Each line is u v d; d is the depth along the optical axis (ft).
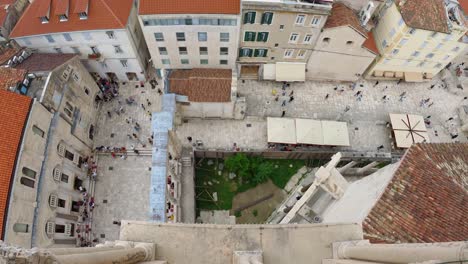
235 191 154.30
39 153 113.29
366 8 144.05
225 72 152.66
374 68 170.81
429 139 166.91
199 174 155.84
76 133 136.98
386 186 61.98
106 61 152.46
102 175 147.23
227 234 50.60
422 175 63.00
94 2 134.62
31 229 106.83
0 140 101.04
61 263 27.45
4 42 138.41
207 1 127.44
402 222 57.41
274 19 137.49
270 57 162.20
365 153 154.30
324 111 169.37
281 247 50.26
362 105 172.04
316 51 156.25
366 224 57.41
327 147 158.71
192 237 50.55
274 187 156.56
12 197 98.02
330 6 130.62
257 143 158.81
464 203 58.85
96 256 34.14
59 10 132.87
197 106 150.30
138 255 43.09
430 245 31.76
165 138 124.26
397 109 172.65
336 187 92.17
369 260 39.27
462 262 25.39
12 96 107.04
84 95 144.15
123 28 132.98
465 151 67.77
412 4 145.18
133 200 143.33
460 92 179.63
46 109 116.88
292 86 174.19
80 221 137.39
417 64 168.04
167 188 119.44
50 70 121.29
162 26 132.36
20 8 149.89
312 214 92.27
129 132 154.71
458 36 146.72
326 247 50.26
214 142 157.48
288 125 155.43
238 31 136.46
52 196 118.62
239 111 157.58
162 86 158.51
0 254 25.67
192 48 146.51
